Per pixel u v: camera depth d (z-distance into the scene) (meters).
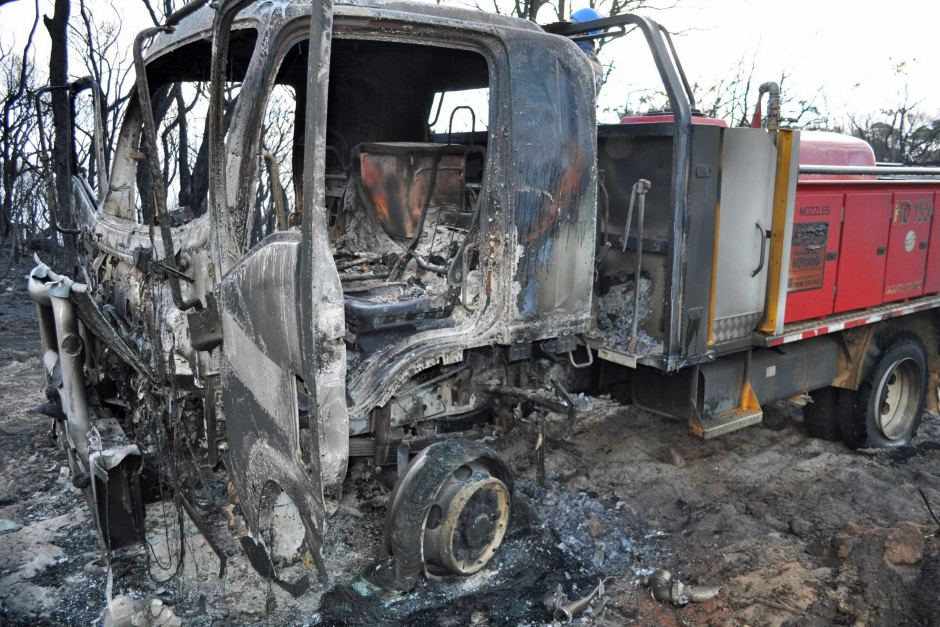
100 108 4.46
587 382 4.13
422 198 3.74
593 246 3.39
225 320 2.82
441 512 3.10
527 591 3.22
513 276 3.12
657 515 4.03
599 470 4.53
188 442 3.07
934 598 3.00
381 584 3.15
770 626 2.95
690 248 3.63
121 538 3.17
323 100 2.25
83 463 3.23
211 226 2.76
